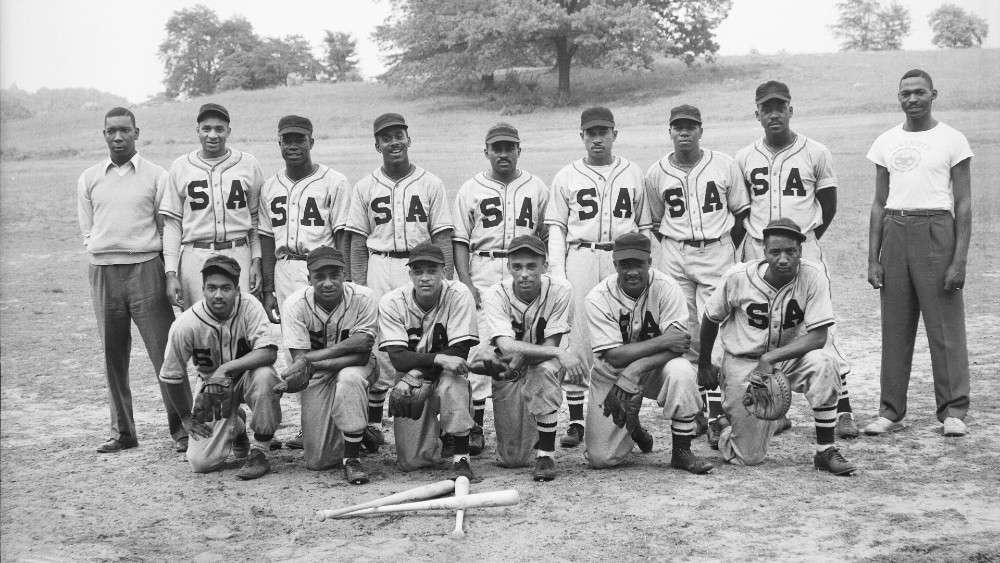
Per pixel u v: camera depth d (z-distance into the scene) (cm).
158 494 533
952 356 624
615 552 428
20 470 585
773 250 540
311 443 573
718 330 591
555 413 550
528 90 3425
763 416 530
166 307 639
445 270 657
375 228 654
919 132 629
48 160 2655
